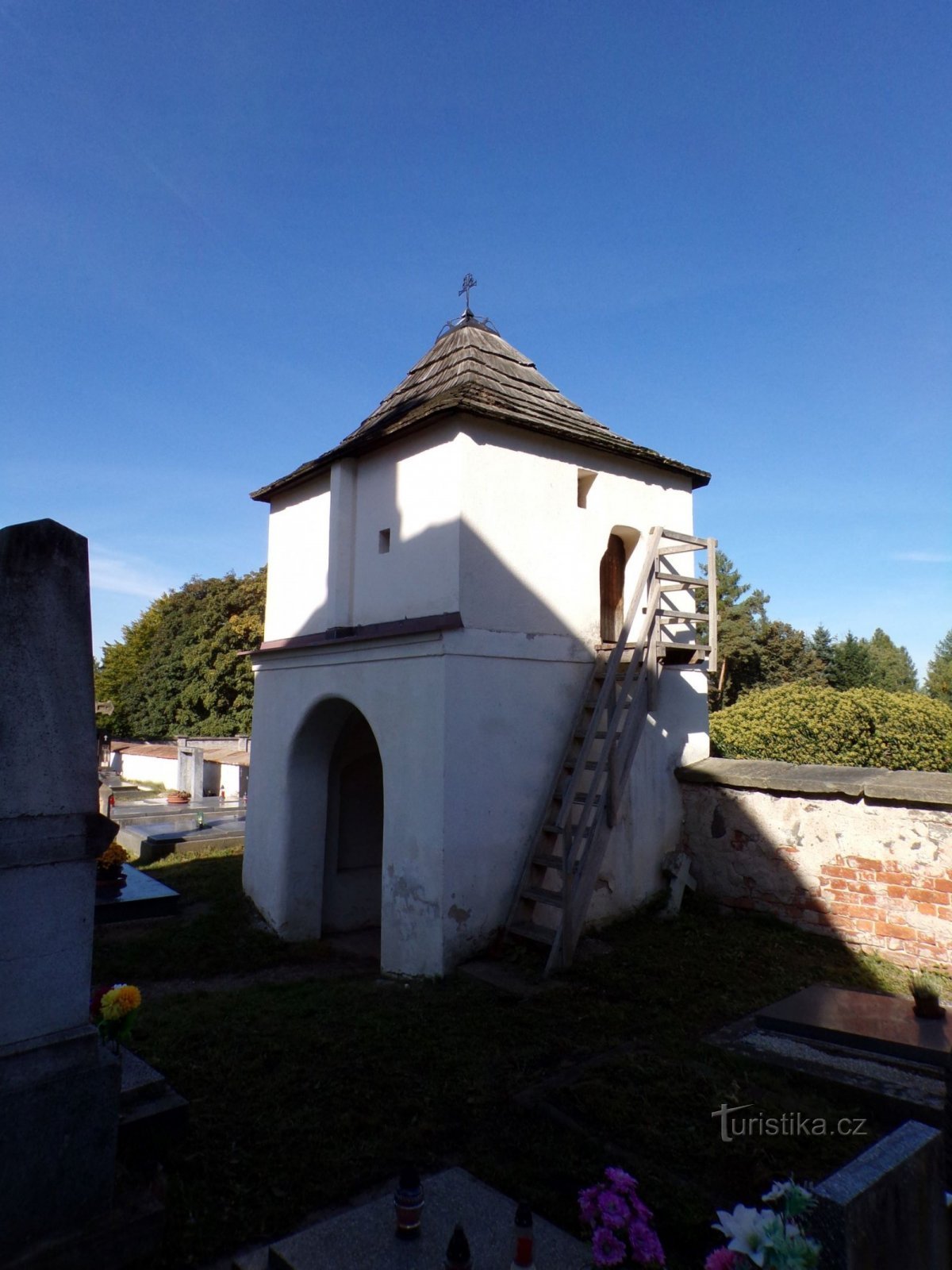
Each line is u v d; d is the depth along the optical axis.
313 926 10.16
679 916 8.91
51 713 3.57
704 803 9.51
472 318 11.19
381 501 9.27
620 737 8.35
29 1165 3.28
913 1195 2.72
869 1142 4.16
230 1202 3.84
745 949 7.81
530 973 7.16
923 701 13.02
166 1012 6.59
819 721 13.06
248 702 38.34
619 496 9.66
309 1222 3.71
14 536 3.56
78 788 3.60
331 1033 5.91
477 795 7.84
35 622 3.57
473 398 8.27
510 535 8.47
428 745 7.85
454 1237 2.96
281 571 11.16
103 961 8.80
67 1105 3.39
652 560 9.15
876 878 7.95
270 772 10.62
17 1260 3.18
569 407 10.25
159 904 10.86
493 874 7.88
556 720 8.66
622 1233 3.26
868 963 7.59
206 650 39.25
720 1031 5.70
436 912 7.51
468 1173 3.87
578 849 8.16
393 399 11.09
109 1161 3.51
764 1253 2.46
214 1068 5.25
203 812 20.53
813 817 8.49
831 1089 4.67
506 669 8.26
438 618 8.02
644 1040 5.63
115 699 47.88
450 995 6.72
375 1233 3.34
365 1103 4.77
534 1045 5.59
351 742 10.79
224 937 9.76
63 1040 3.44
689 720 10.07
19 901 3.41
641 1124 4.33
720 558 41.78
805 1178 3.81
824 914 8.30
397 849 8.07
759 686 39.47
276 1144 4.31
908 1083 4.61
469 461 8.20
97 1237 3.36
